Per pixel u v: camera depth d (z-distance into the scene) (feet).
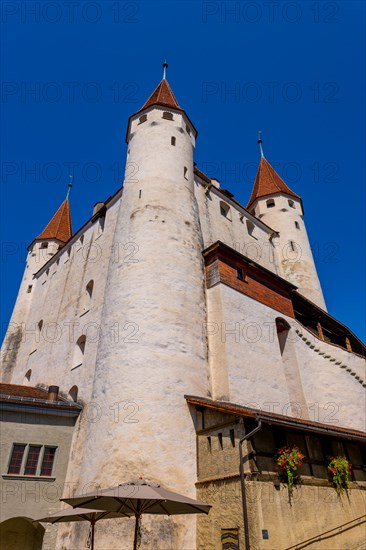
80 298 73.87
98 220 81.82
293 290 68.03
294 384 59.67
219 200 84.38
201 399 42.19
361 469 43.55
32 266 111.55
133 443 39.47
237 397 47.62
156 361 44.83
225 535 33.01
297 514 33.58
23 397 48.44
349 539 36.94
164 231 55.93
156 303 49.11
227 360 49.21
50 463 46.65
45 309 89.45
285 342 63.31
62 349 71.61
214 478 36.81
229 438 37.17
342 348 66.39
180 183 63.72
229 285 56.44
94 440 42.22
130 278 51.49
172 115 73.05
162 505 29.37
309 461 38.24
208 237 72.23
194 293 53.47
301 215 106.32
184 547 35.35
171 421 41.45
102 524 36.35
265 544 29.91
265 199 107.55
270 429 36.73
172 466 38.91
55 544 43.29
